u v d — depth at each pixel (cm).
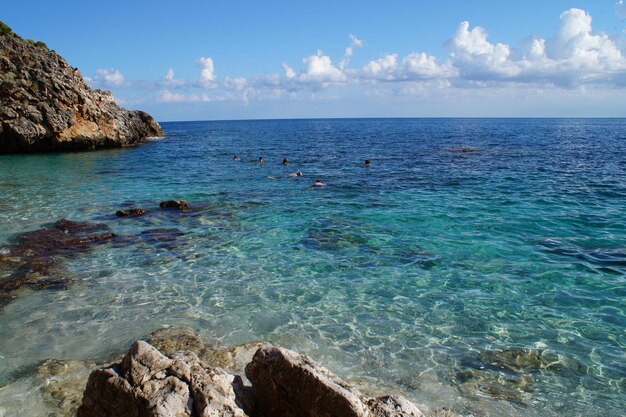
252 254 1540
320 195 2570
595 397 799
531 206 2195
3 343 967
